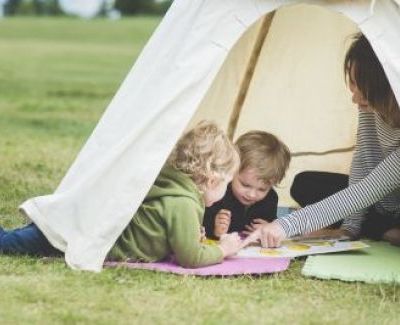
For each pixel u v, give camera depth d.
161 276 3.88
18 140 8.47
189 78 3.93
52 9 43.62
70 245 4.00
